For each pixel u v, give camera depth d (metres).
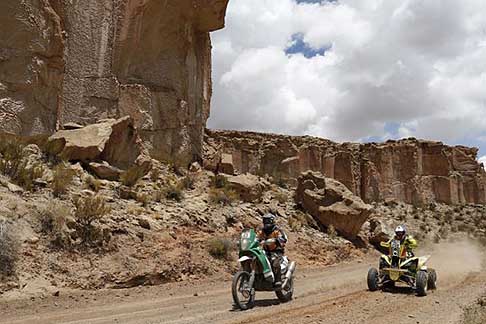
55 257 12.30
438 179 70.12
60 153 18.45
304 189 28.66
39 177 15.90
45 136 18.86
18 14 19.94
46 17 20.98
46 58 20.98
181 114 27.58
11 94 19.64
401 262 13.12
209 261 16.02
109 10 24.86
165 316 9.15
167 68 27.48
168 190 20.36
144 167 21.48
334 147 64.94
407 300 11.36
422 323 8.55
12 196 13.88
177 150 27.34
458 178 72.31
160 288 13.07
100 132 20.06
